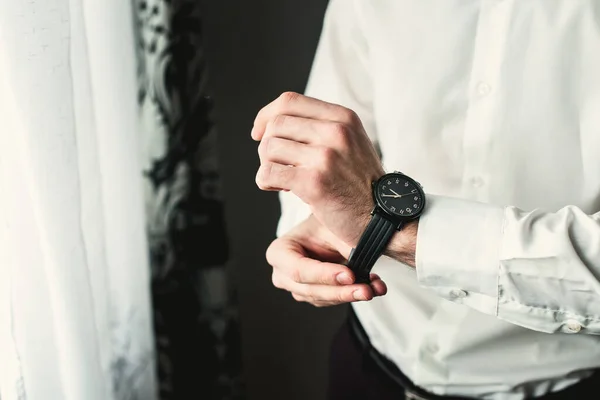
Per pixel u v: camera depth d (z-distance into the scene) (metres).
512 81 0.84
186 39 1.18
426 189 0.93
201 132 1.24
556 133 0.84
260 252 1.57
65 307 0.82
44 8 0.76
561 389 0.90
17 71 0.74
